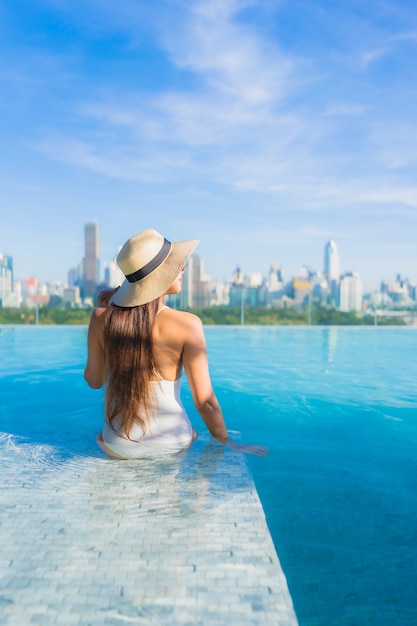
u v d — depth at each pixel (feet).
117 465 5.92
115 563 3.61
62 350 23.56
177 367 6.46
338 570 4.17
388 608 3.64
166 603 3.15
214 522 4.30
